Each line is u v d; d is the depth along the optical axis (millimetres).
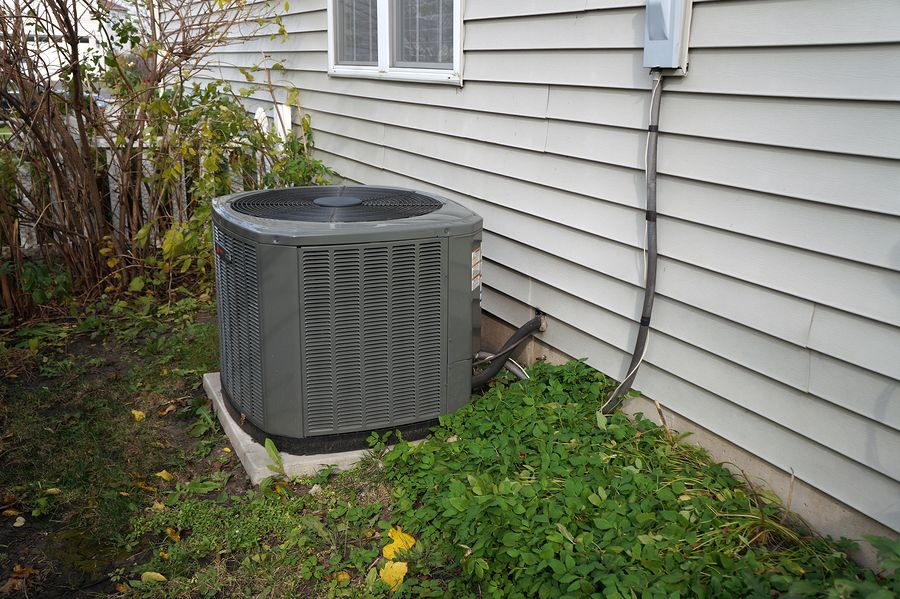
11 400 4426
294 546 3039
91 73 6391
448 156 4832
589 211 3699
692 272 3174
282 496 3338
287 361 3408
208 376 4492
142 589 2842
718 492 2961
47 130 5773
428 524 3035
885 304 2455
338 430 3533
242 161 6664
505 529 2785
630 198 3445
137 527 3236
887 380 2484
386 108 5527
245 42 8117
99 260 6262
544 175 3975
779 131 2717
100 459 3779
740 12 2807
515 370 4082
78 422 4184
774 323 2840
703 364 3189
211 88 6457
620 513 2826
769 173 2775
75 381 4730
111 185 6434
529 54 3967
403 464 3418
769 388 2906
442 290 3506
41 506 3391
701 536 2686
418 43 5059
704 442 3250
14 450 3877
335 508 3227
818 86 2566
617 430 3326
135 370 4836
